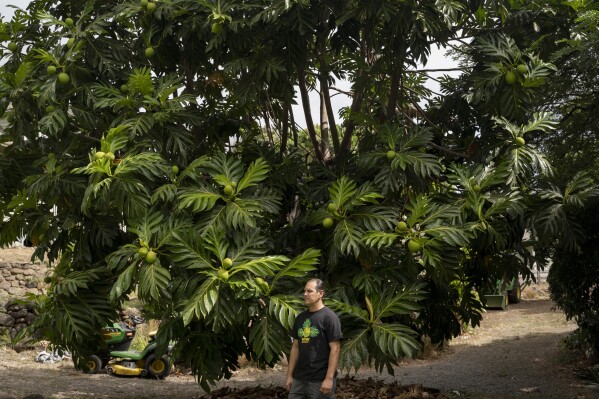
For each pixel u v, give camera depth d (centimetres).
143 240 679
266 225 812
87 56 789
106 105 739
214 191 727
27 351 1435
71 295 761
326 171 846
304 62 815
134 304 1628
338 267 781
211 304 651
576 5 838
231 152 949
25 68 751
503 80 776
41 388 1091
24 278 1656
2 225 811
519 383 1177
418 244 699
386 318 860
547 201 782
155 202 722
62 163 759
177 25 809
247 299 692
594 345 1237
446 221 739
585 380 1186
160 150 750
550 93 1017
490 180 742
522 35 872
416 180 775
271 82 827
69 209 775
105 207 694
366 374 1333
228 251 714
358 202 723
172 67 847
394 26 779
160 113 743
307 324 619
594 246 1059
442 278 740
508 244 809
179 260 670
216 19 759
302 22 773
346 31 867
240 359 1418
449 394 1056
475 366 1384
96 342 822
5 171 791
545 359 1396
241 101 809
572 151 1060
